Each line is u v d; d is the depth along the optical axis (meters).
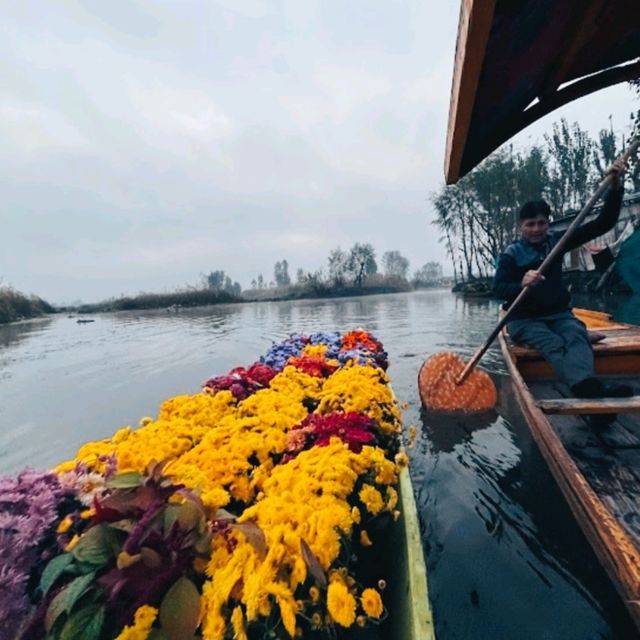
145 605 0.92
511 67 1.58
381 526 1.44
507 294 2.86
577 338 2.49
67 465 1.33
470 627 1.62
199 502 1.04
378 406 2.09
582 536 2.06
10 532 0.98
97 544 0.97
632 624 1.56
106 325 18.30
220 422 1.84
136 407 4.87
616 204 2.56
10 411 4.83
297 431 1.65
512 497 2.43
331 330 11.61
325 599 1.02
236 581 0.96
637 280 4.71
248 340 10.44
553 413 1.91
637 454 1.96
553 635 1.56
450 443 3.19
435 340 8.41
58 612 0.85
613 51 1.88
